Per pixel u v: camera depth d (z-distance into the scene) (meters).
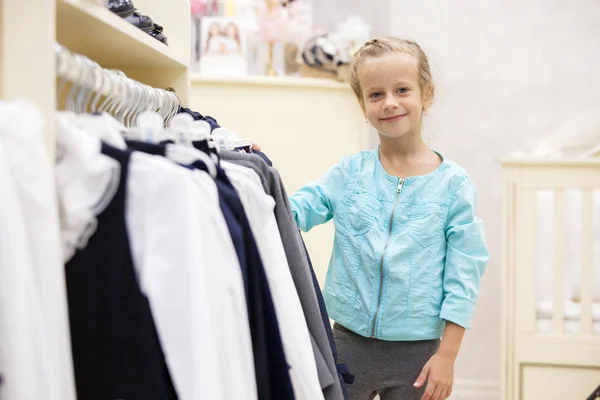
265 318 0.84
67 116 0.74
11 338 0.55
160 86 1.33
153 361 0.66
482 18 2.83
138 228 0.68
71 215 0.66
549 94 2.81
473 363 2.85
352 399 1.42
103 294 0.67
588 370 2.13
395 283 1.37
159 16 1.36
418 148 1.46
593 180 2.11
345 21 2.94
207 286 0.69
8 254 0.56
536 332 2.16
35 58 0.69
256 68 2.82
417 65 1.42
